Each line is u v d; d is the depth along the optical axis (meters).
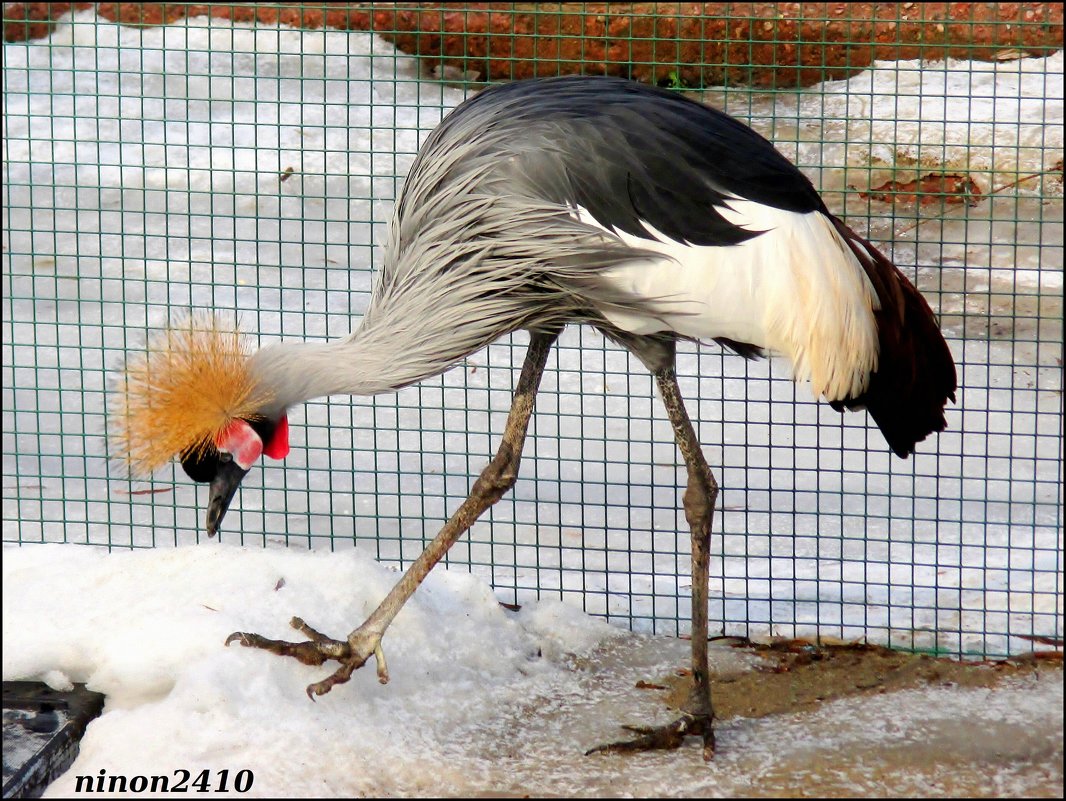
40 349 12.38
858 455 10.70
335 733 6.66
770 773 6.60
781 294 6.64
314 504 10.07
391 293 7.10
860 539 8.38
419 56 10.28
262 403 6.90
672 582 8.98
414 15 16.89
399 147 15.47
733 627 8.44
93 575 7.93
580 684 7.73
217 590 7.61
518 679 7.70
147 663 7.05
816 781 6.51
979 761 6.70
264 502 9.27
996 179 14.05
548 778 6.54
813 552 9.27
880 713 7.25
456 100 16.20
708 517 7.04
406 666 7.42
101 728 6.54
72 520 9.16
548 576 9.09
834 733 7.03
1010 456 8.61
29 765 6.25
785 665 8.00
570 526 9.01
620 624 8.56
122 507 9.98
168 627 7.16
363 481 10.43
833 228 6.98
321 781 6.31
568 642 8.16
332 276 13.69
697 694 7.00
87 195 15.52
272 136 15.81
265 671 6.90
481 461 10.77
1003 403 11.19
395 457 10.80
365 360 6.95
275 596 7.58
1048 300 12.85
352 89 16.55
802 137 14.67
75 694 7.04
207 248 14.34
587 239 6.72
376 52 17.28
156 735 6.43
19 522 8.99
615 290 6.75
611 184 6.75
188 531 9.62
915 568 8.99
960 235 13.88
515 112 7.11
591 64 16.09
